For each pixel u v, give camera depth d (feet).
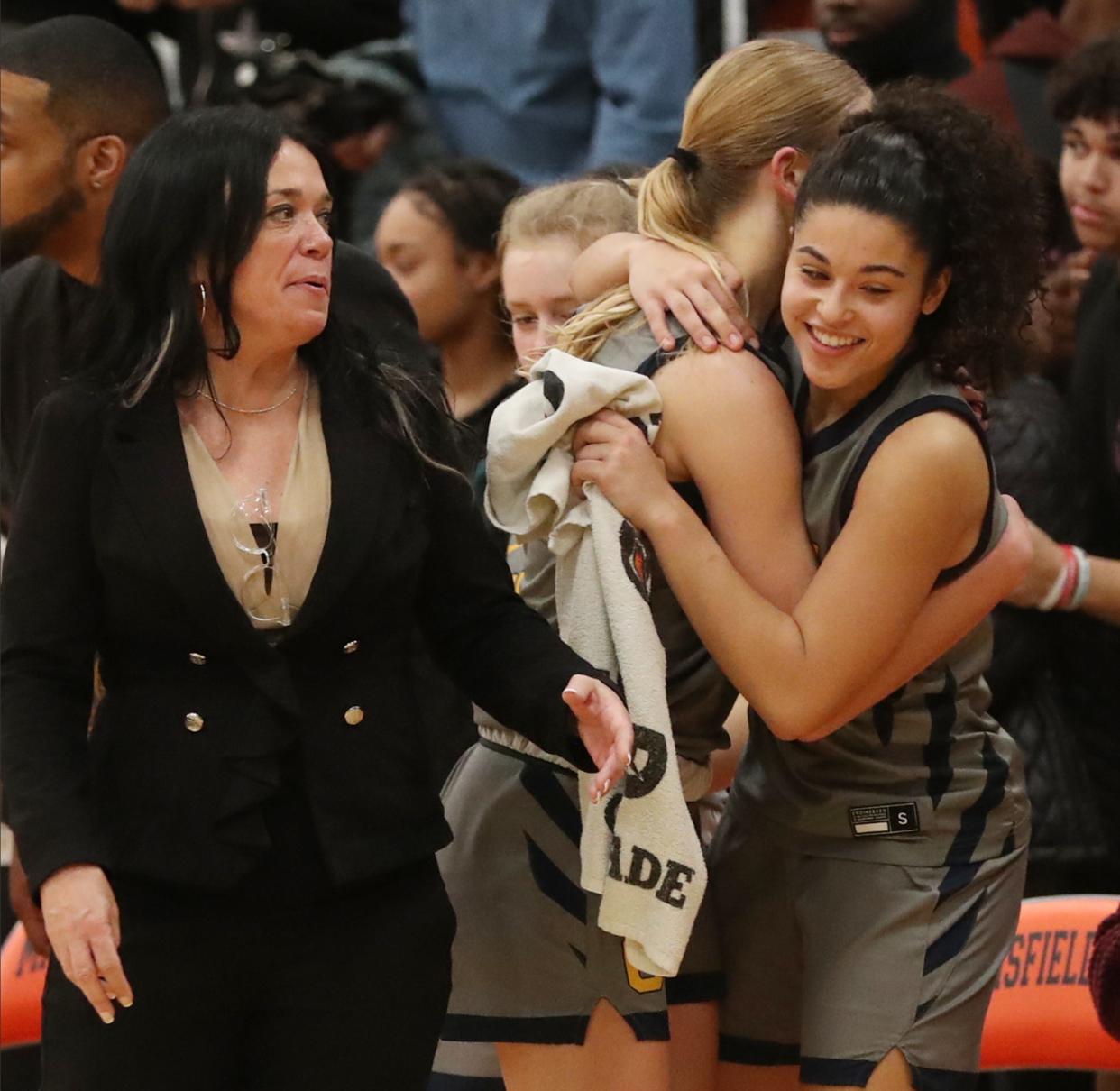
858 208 27.53
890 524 28.30
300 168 27.91
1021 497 41.42
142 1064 27.68
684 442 29.27
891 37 53.67
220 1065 28.37
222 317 27.68
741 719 35.68
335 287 36.58
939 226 27.76
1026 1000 37.14
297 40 61.93
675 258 30.27
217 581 27.17
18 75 39.17
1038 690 41.45
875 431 28.76
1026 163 28.76
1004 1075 43.86
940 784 30.63
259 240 27.40
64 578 27.55
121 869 27.32
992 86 51.93
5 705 27.50
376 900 28.45
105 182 39.78
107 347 28.22
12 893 37.42
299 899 27.81
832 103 30.53
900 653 29.45
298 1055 28.32
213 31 60.13
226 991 27.96
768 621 28.50
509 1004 30.53
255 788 27.27
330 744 27.89
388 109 59.00
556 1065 30.32
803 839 31.14
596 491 28.96
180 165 27.48
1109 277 44.62
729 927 32.71
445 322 48.49
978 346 28.55
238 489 27.81
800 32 60.39
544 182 53.01
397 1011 28.55
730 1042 32.91
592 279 31.53
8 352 40.04
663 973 28.45
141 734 27.58
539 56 58.65
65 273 40.14
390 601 28.40
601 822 28.60
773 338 31.14
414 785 28.66
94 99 39.47
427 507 29.07
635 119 56.59
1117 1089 39.42
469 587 29.60
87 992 26.30
